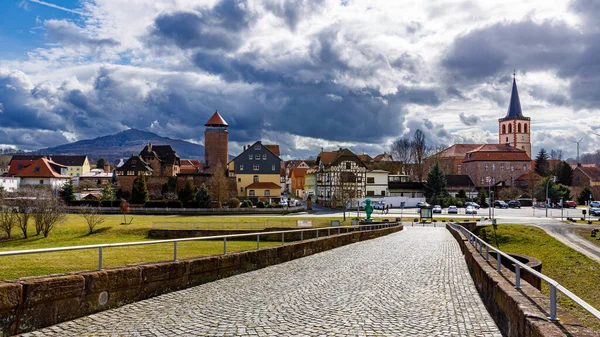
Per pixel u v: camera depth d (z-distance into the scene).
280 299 11.39
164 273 12.02
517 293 8.15
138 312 9.84
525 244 51.59
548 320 6.27
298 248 21.44
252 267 16.92
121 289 10.50
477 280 13.12
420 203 101.81
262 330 8.38
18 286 8.05
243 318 9.33
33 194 60.12
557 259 40.81
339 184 98.75
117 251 41.06
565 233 54.50
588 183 129.12
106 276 10.05
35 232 57.28
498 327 8.77
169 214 82.25
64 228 59.34
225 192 98.81
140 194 91.31
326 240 25.80
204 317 9.40
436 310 10.27
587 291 29.39
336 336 8.02
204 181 106.06
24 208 54.25
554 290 6.27
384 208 91.94
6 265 30.53
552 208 100.31
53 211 55.56
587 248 44.72
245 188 108.44
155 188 106.00
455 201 103.38
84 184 124.38
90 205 89.56
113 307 10.22
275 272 16.48
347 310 10.16
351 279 14.83
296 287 13.20
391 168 136.88
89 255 37.81
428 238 37.00
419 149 129.38
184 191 90.06
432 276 15.63
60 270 28.48
